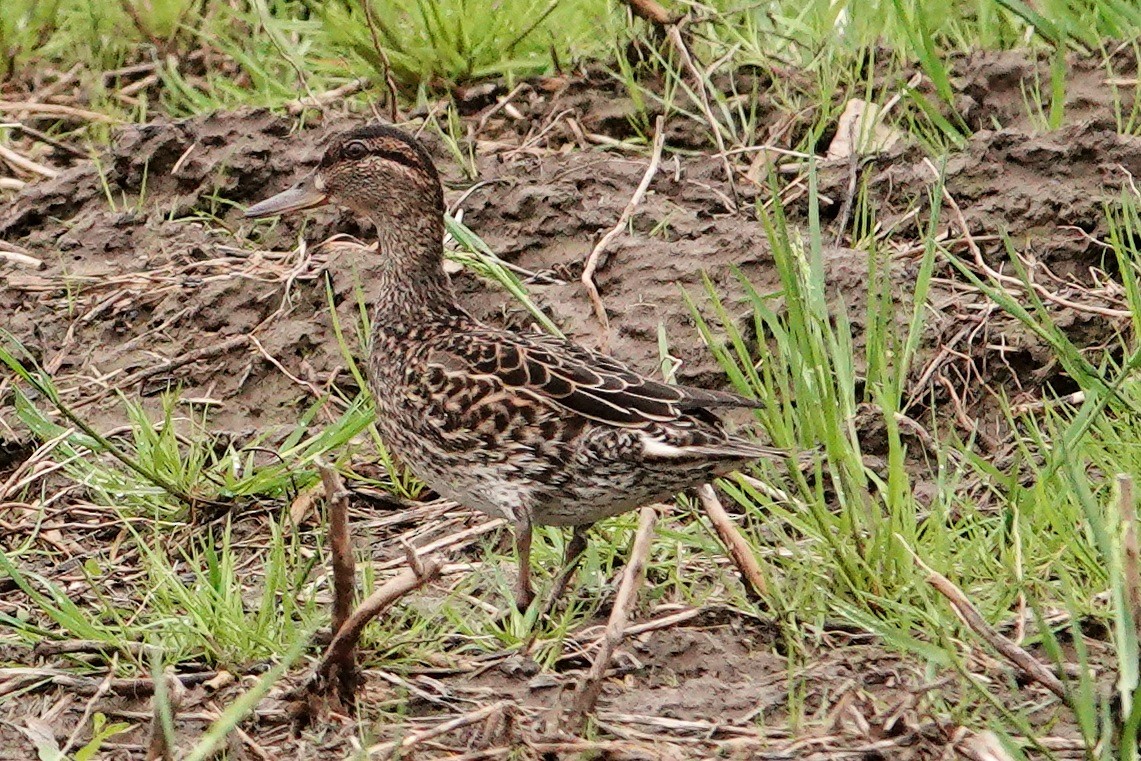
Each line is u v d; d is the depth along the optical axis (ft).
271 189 44.24
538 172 43.04
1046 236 40.37
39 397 38.70
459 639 30.60
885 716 27.25
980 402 36.83
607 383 30.55
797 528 32.17
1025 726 26.22
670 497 31.17
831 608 30.48
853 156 41.83
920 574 29.81
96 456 36.73
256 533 34.81
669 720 27.61
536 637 30.09
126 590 33.06
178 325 40.42
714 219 41.22
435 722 28.02
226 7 50.57
